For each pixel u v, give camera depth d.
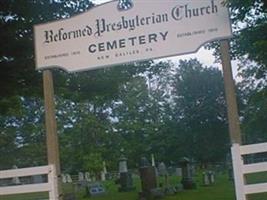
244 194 8.47
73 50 9.98
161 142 66.19
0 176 9.82
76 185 37.50
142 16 9.59
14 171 9.81
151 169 24.30
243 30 9.99
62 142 55.22
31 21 15.15
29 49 15.29
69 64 9.97
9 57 15.55
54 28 10.10
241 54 11.02
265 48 9.50
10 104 18.62
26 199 16.86
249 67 27.30
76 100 18.97
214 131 67.44
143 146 63.88
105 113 62.47
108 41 9.77
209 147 67.00
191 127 67.94
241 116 30.16
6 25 14.98
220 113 67.88
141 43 9.56
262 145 8.44
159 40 9.45
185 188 28.59
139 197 23.84
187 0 9.32
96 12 9.88
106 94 18.86
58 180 9.95
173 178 42.22
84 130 56.00
